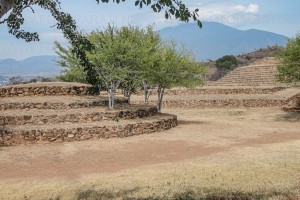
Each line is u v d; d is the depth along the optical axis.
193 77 31.91
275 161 14.88
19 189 12.00
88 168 15.26
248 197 9.95
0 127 21.19
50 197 11.13
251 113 38.22
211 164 14.80
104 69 26.25
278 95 45.16
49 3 7.61
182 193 10.69
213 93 49.50
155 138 22.44
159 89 32.56
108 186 11.97
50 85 28.78
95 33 26.50
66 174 14.23
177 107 44.62
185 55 31.16
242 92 49.09
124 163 16.06
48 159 17.17
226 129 26.77
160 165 15.12
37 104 24.73
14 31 8.31
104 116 24.31
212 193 10.56
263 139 22.03
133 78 28.98
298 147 18.67
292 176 12.32
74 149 19.27
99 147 19.75
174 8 7.31
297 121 31.06
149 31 31.55
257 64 71.12
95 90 30.94
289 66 28.97
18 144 20.53
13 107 24.50
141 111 27.17
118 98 31.11
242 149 18.48
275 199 9.68
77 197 10.98
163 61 30.08
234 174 12.85
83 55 9.25
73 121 23.19
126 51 26.34
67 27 8.23
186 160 16.11
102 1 7.25
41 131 20.91
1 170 15.16
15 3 6.49
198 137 22.88
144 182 12.29
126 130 23.02
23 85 28.92
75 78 37.66
